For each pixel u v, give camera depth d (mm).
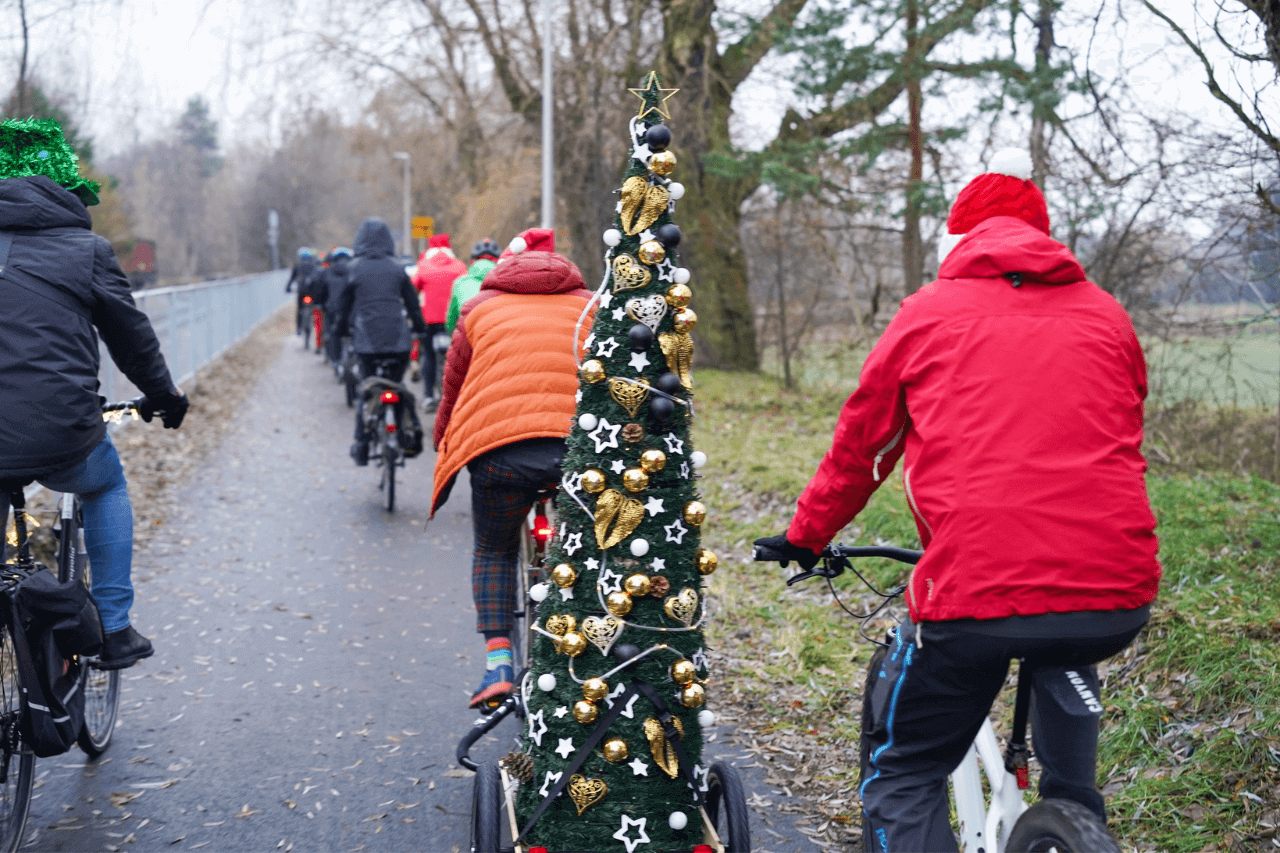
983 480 2281
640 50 18234
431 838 3828
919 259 13898
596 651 2984
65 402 3381
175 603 6406
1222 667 4133
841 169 13328
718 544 7969
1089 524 2252
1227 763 3691
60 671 3518
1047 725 2422
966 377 2352
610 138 19047
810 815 4012
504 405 3963
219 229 92375
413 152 33844
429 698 5113
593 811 2986
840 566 3037
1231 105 5230
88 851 3670
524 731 3256
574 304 4203
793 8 12844
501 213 26234
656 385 2998
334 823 3920
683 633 3008
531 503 4098
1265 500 6828
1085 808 2328
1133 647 4570
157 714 4855
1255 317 8891
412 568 7305
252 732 4684
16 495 3600
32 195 3453
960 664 2381
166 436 12062
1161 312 9773
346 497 9484
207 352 19234
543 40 19562
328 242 88062
